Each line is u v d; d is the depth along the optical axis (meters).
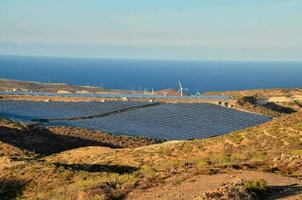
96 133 90.06
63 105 119.56
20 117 98.62
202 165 31.47
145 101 132.50
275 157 32.28
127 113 114.81
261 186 20.80
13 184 37.03
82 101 126.62
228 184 21.27
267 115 126.31
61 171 38.81
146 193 23.17
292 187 21.75
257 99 152.88
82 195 24.36
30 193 34.03
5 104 114.62
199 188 22.42
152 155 51.78
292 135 51.88
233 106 132.00
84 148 66.44
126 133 92.81
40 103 119.88
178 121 107.88
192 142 57.22
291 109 149.75
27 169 40.75
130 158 51.81
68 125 95.19
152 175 27.88
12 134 79.12
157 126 101.81
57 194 27.92
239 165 29.61
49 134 85.50
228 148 50.72
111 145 82.88
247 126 107.94
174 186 23.94
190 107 125.12
